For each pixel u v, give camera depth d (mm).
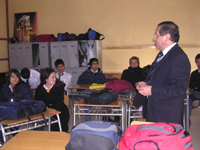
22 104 2043
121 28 6414
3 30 6516
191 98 3523
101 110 2678
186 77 1524
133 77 4215
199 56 3682
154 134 1148
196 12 5973
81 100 2654
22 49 6285
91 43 5914
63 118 2682
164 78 1598
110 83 3359
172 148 1095
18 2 6902
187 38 6090
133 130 1251
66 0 6648
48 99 2635
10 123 1861
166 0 6078
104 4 6441
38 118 2115
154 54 6289
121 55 6492
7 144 1435
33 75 4117
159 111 1624
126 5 6316
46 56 6148
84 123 1366
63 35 6059
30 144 1435
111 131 1267
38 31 6871
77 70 6051
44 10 6793
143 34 6309
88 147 1188
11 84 2537
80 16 6617
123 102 2479
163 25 1613
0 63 6316
